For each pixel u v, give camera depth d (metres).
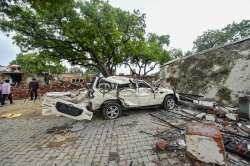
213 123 6.38
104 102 7.99
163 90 9.31
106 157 4.28
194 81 11.27
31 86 15.27
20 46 19.42
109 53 22.64
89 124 7.34
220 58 10.26
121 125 6.92
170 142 4.73
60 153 4.66
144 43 25.61
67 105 6.94
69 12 17.12
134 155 4.26
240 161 3.66
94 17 18.33
